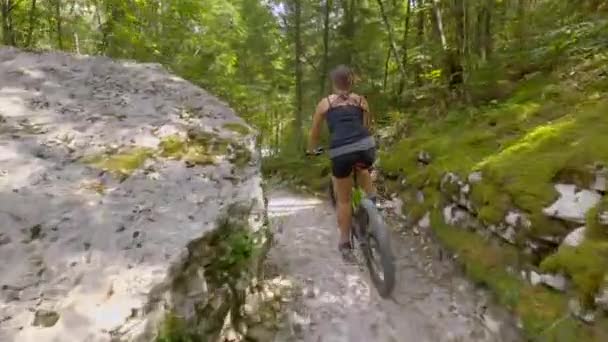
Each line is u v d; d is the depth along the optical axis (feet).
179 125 15.26
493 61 24.86
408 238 17.52
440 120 23.41
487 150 16.58
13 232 8.88
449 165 16.83
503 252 12.49
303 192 30.07
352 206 13.58
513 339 10.46
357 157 12.69
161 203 10.70
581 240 10.19
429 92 27.58
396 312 12.30
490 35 27.07
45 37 47.14
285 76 60.59
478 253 13.34
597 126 13.39
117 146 13.32
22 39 42.32
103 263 8.31
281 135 75.56
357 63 45.78
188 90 19.30
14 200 9.96
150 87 19.08
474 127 19.53
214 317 9.63
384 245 11.89
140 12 42.06
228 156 13.82
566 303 9.71
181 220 10.05
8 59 20.63
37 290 7.49
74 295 7.46
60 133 13.73
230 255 10.48
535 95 19.44
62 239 8.89
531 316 10.21
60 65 20.67
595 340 8.65
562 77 19.71
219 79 47.88
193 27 48.85
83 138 13.61
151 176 11.94
